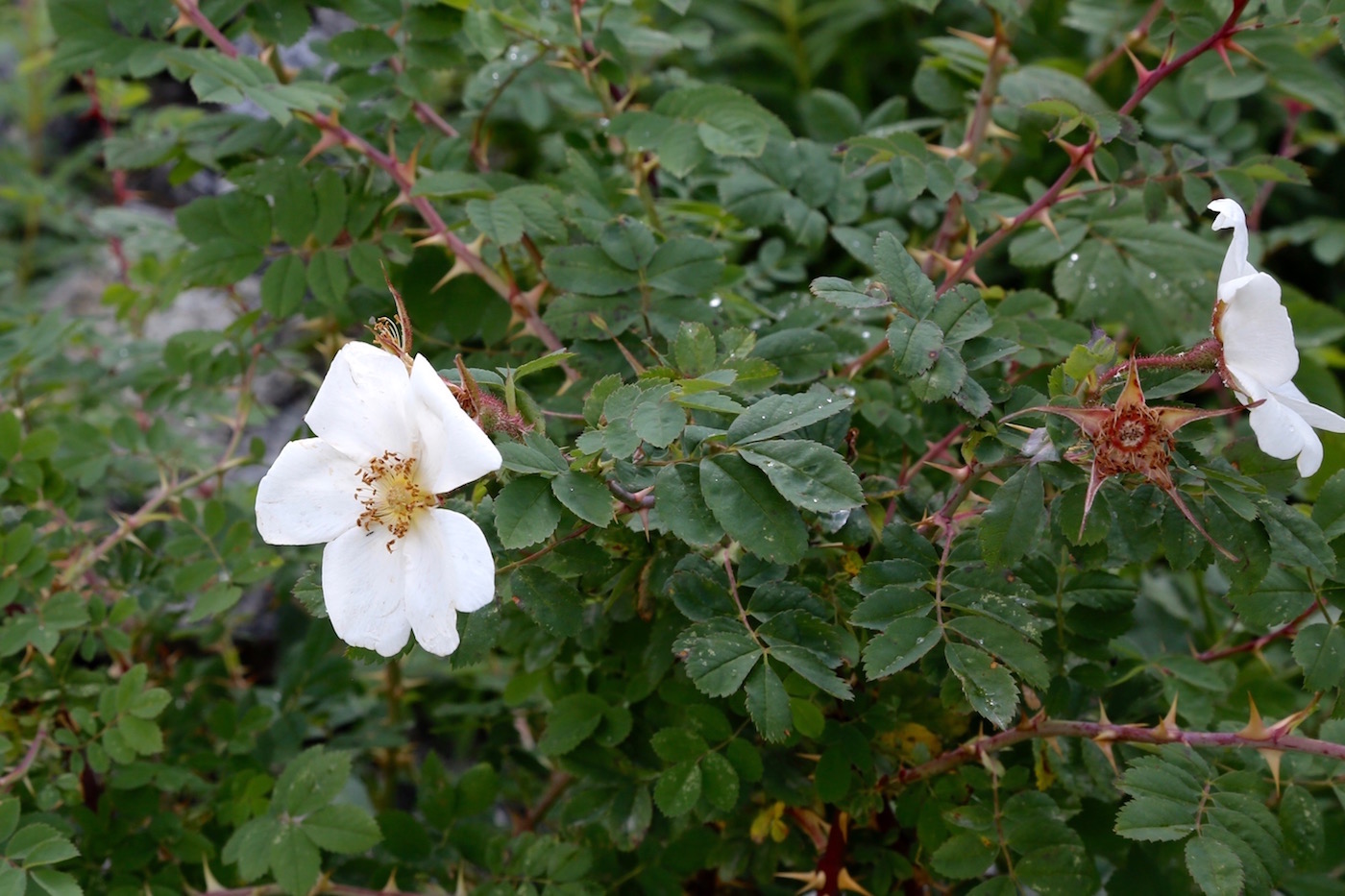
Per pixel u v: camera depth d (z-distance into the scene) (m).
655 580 0.48
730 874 0.52
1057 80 0.61
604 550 0.45
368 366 0.44
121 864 0.53
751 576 0.47
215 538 0.58
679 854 0.53
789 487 0.43
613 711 0.51
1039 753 0.50
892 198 0.64
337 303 0.57
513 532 0.42
